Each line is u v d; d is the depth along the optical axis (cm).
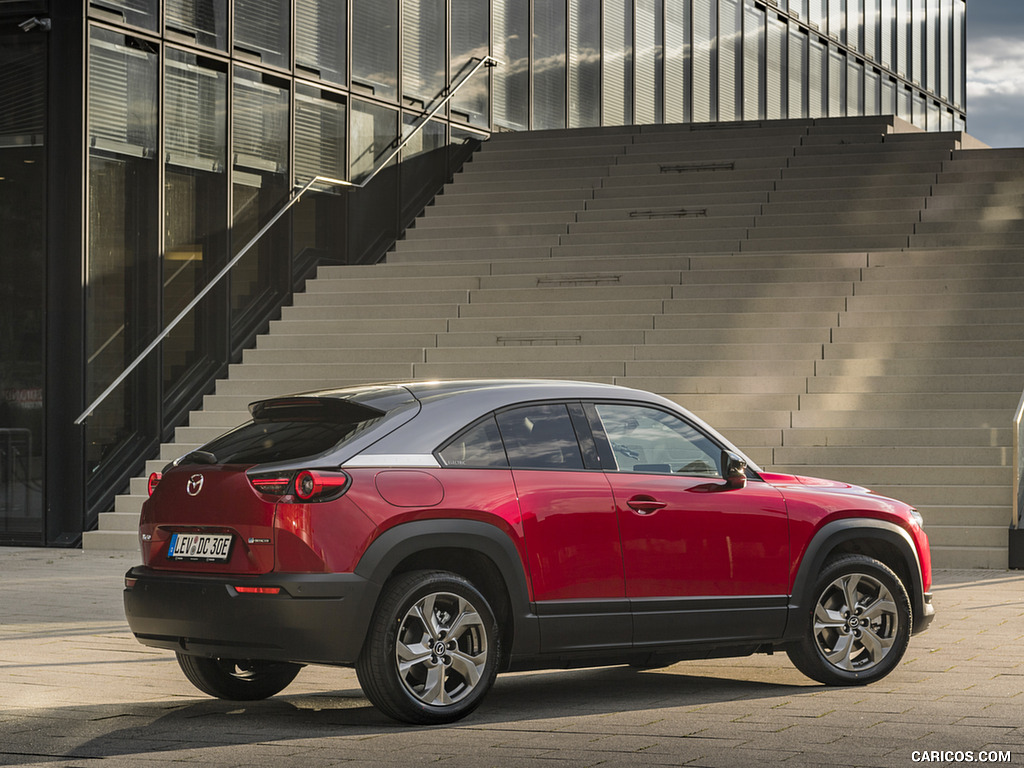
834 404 1788
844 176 2459
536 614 778
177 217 1942
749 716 776
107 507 1798
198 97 1981
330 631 724
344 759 670
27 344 1778
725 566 838
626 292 2086
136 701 835
